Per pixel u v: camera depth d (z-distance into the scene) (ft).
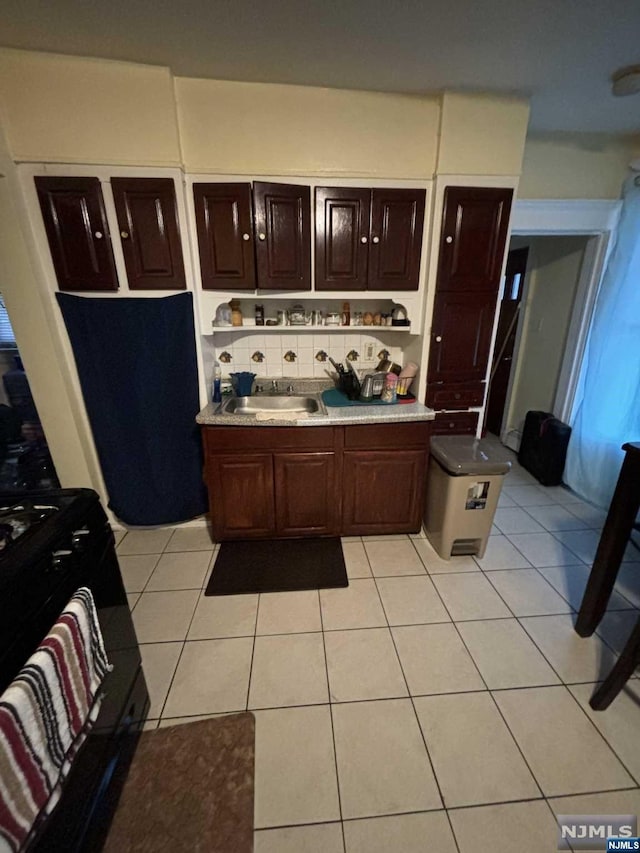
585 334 9.29
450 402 7.57
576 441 9.23
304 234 6.37
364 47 4.98
